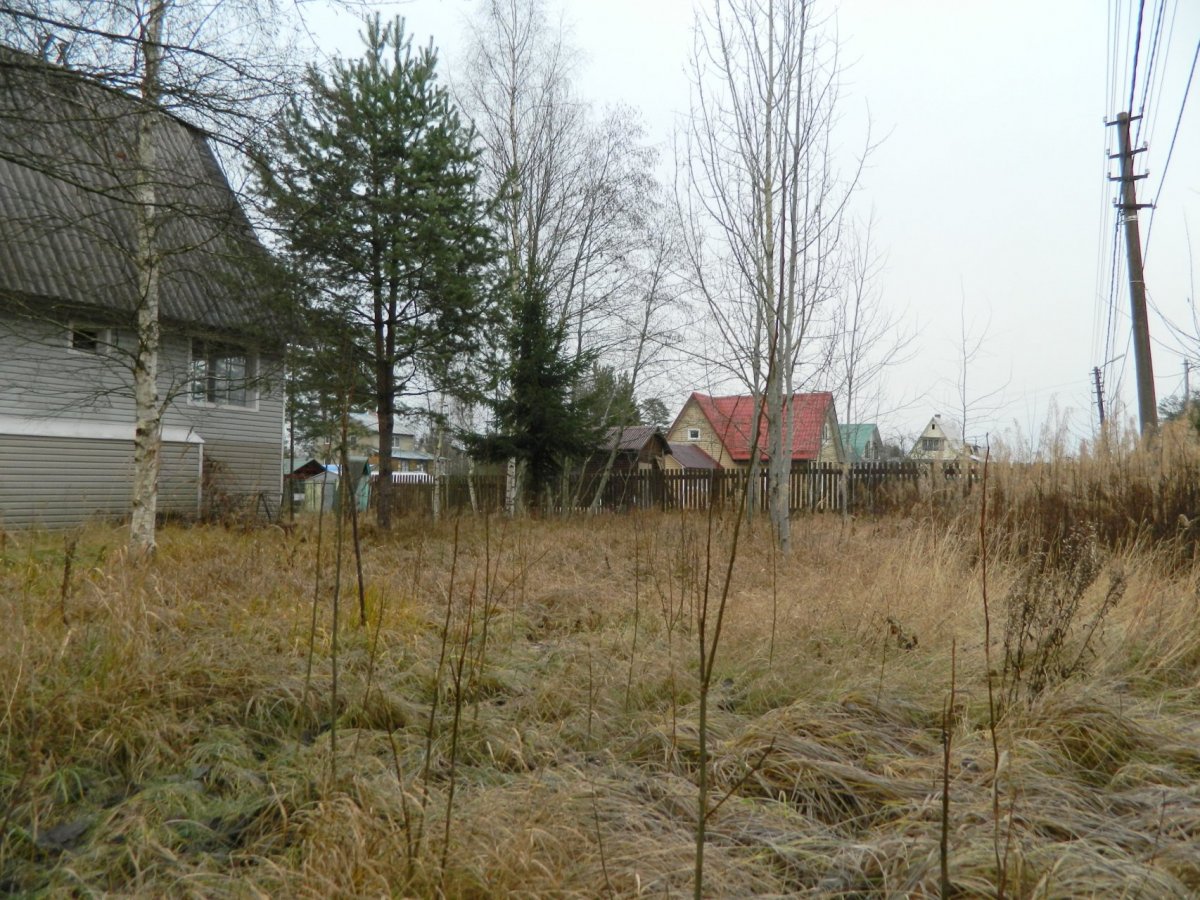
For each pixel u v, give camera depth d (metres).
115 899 2.38
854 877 2.62
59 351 13.43
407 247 12.27
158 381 14.40
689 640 5.21
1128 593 5.88
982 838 2.68
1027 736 3.63
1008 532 8.12
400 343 12.81
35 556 6.79
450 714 4.00
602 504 21.59
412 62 12.63
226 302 13.53
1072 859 2.52
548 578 7.81
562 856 2.60
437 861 2.49
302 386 12.19
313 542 9.59
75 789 3.10
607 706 4.14
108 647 4.10
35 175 12.62
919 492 12.06
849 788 3.21
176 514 14.24
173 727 3.49
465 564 8.56
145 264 8.26
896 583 6.30
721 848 2.68
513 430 17.89
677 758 3.45
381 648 4.93
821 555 9.27
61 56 5.91
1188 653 4.93
